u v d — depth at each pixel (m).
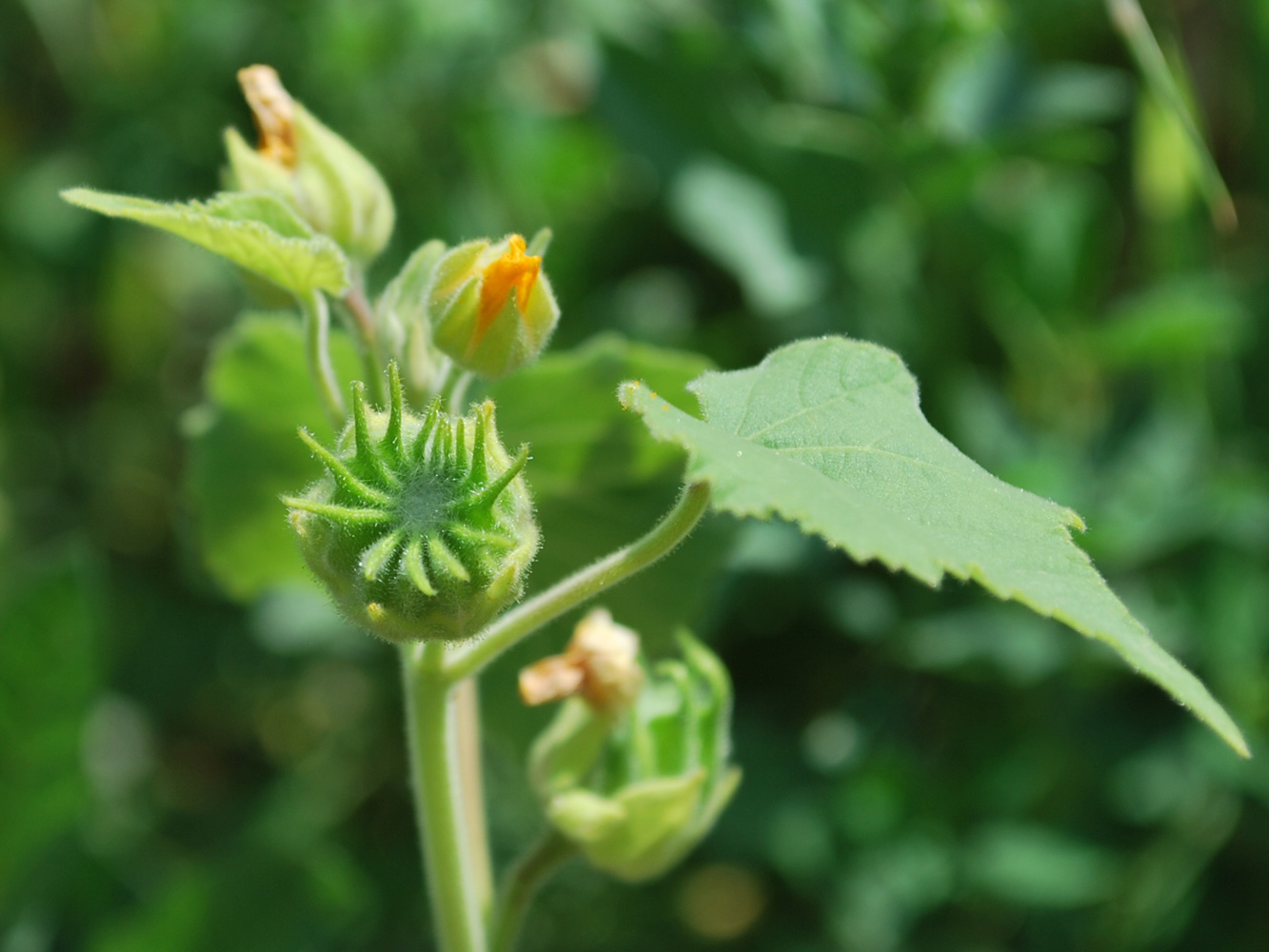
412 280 0.22
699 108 0.30
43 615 0.28
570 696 0.22
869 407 0.19
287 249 0.20
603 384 0.24
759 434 0.19
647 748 0.22
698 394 0.19
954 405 0.29
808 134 0.29
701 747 0.22
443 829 0.21
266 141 0.22
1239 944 0.28
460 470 0.19
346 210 0.22
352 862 0.30
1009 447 0.29
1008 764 0.28
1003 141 0.29
